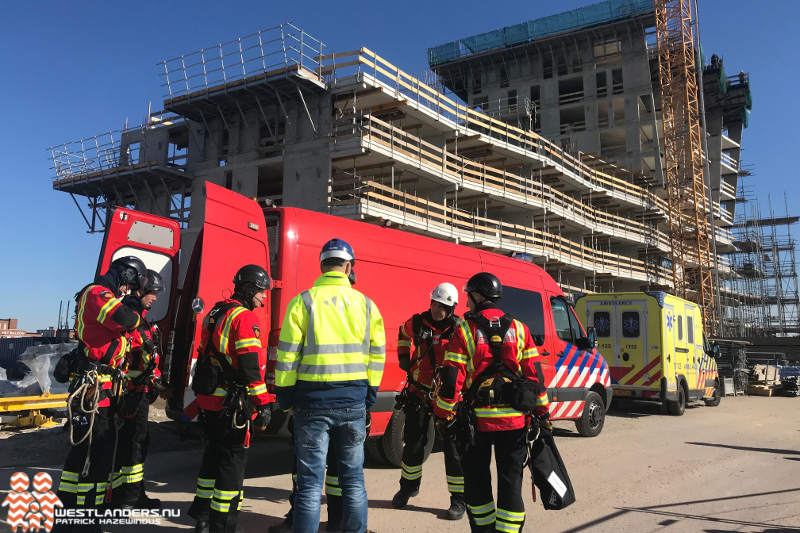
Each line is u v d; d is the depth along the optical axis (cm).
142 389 434
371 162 2450
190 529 420
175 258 615
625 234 4125
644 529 446
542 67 4812
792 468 680
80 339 372
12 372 1024
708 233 4819
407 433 491
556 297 883
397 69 2531
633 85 4500
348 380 326
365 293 623
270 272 545
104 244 555
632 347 1239
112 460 380
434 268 711
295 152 2491
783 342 3475
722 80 5400
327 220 607
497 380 339
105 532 405
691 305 1390
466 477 348
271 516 460
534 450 350
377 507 493
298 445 321
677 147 4544
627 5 4528
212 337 377
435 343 469
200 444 762
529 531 439
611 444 841
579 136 4594
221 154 2748
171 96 2678
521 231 3309
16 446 718
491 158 3262
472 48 5097
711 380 1458
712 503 523
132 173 2731
